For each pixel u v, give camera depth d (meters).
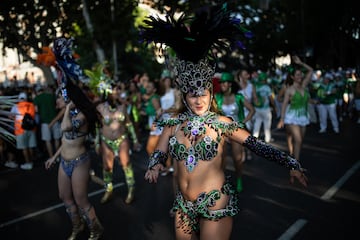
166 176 6.64
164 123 2.68
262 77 8.84
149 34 2.56
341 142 8.96
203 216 2.47
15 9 9.46
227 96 5.43
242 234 3.94
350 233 3.85
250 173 6.49
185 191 2.56
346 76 13.25
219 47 2.55
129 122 5.38
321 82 10.84
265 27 23.91
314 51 24.03
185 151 2.53
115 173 7.06
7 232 4.43
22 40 11.47
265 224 4.18
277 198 5.07
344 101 13.44
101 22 13.00
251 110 5.40
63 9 9.66
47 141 8.54
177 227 2.62
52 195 5.94
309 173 6.27
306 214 4.43
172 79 6.87
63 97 3.76
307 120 6.20
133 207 5.05
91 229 3.91
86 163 3.81
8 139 2.55
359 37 19.75
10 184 6.73
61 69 3.72
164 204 5.12
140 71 21.27
